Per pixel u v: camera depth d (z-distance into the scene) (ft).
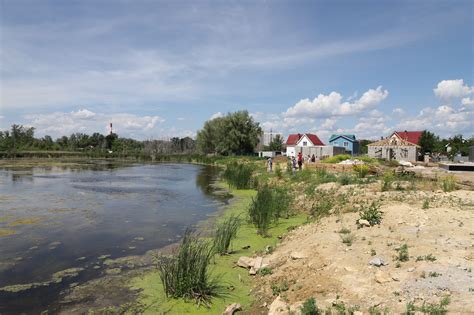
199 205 58.44
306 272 24.09
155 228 42.70
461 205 36.68
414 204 37.99
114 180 94.79
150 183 89.45
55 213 50.31
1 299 23.77
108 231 41.11
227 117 219.82
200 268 24.73
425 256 22.17
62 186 79.77
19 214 49.26
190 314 21.68
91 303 23.21
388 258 23.11
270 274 25.93
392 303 17.60
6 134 243.81
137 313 21.89
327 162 103.55
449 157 173.88
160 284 26.08
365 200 42.88
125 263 30.58
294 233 35.53
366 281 20.62
